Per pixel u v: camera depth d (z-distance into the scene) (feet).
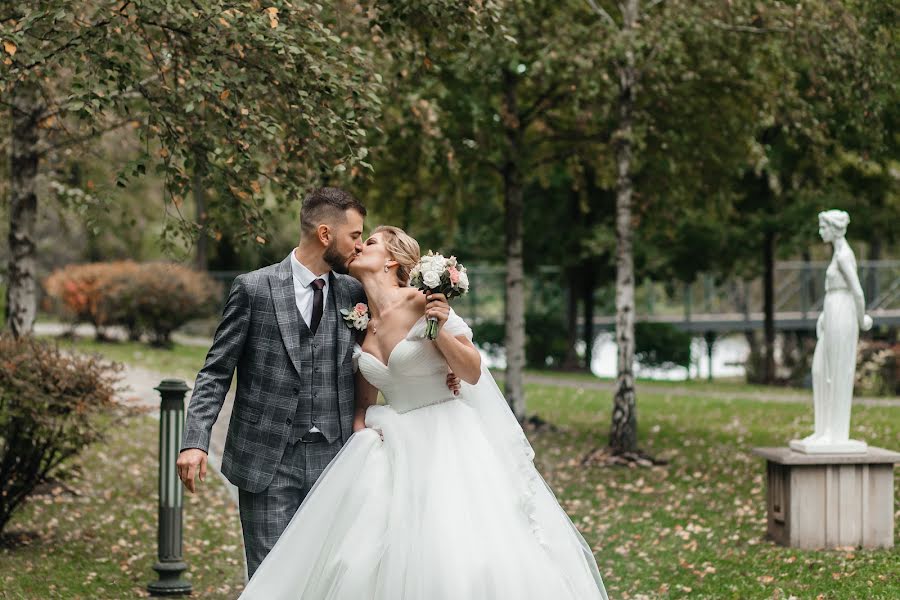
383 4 23.08
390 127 34.83
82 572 23.48
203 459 14.30
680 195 45.37
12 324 32.55
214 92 20.80
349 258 15.48
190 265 92.73
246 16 19.72
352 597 14.26
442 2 22.49
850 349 25.52
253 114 20.85
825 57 35.12
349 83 21.52
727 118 41.75
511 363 47.09
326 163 22.84
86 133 28.86
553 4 38.88
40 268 104.47
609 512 30.71
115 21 19.89
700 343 108.68
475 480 15.05
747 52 38.65
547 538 15.42
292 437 15.01
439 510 14.56
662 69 36.99
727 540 26.50
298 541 14.71
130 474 35.45
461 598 13.89
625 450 39.60
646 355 88.58
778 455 25.46
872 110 35.12
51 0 19.26
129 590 22.21
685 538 26.78
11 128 32.68
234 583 23.34
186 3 20.02
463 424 15.56
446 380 15.70
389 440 15.37
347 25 26.00
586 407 55.16
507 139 45.34
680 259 70.90
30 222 32.71
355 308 15.57
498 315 99.19
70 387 25.32
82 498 31.81
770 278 71.92
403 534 14.53
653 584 22.44
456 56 38.11
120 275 74.64
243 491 15.06
